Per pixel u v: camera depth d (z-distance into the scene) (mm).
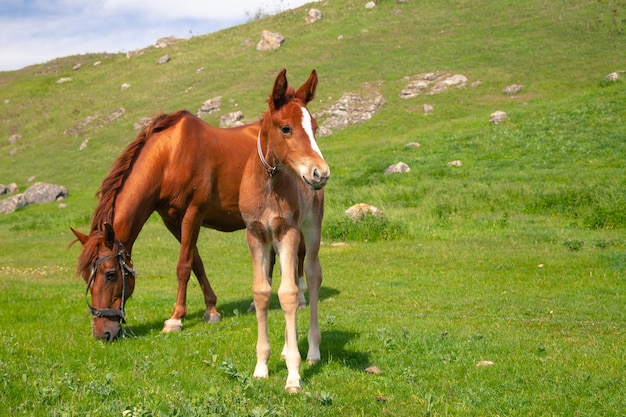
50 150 45281
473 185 21703
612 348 6645
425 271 12234
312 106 40406
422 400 4973
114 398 4926
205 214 8727
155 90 52469
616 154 23641
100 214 7707
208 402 4586
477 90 38406
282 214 5199
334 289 10820
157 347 6938
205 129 8797
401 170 26391
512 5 52406
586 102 31156
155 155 8148
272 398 4855
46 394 4809
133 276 7723
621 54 38312
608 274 11039
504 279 11109
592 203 17594
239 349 6703
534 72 38844
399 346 6691
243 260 14953
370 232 16719
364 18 57719
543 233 15445
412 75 42375
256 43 58156
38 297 10359
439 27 51312
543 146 26281
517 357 6285
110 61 67250
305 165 4816
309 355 6086
